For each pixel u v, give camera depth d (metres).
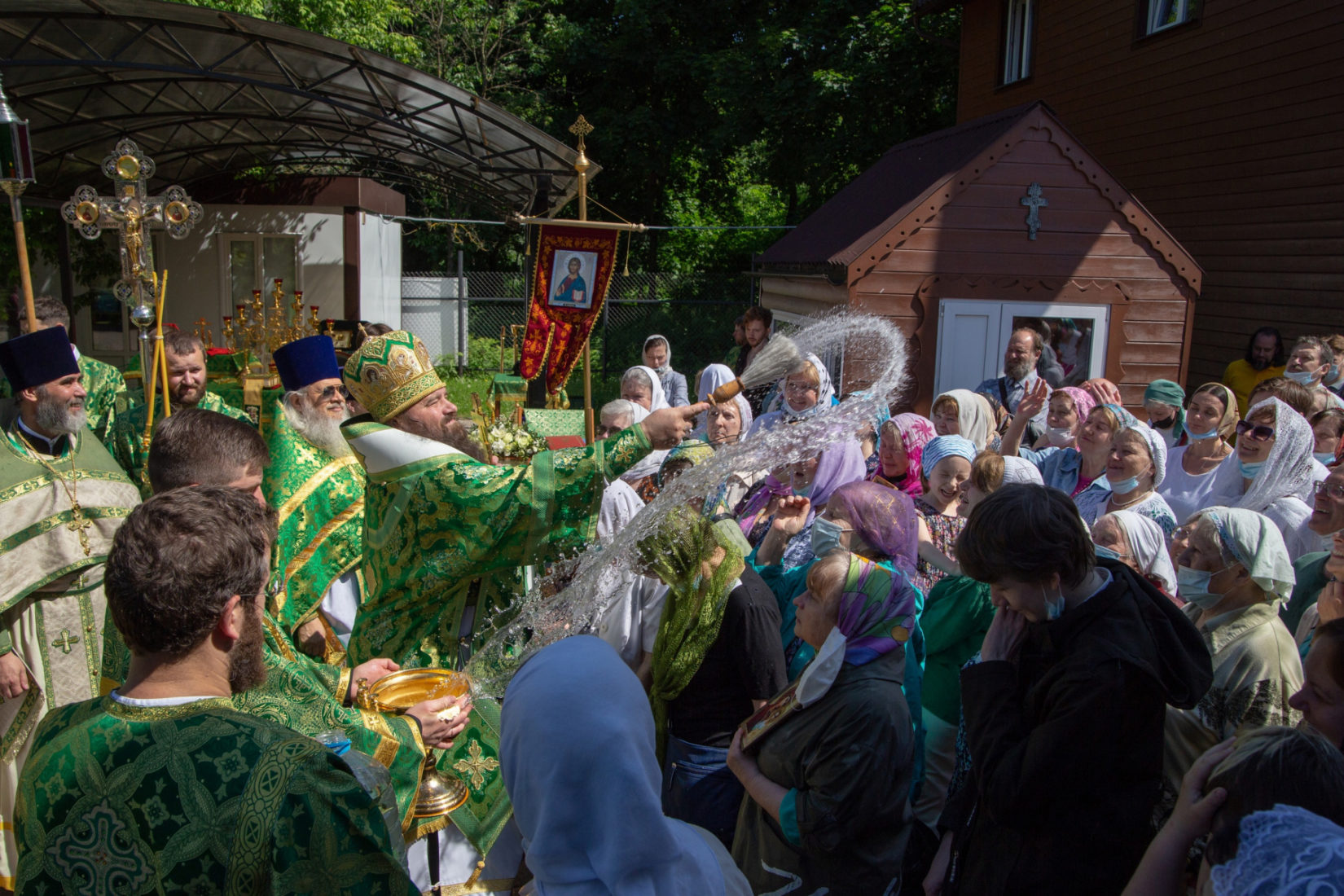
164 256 14.63
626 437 2.45
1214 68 10.90
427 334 19.61
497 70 24.14
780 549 3.43
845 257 7.80
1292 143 9.82
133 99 10.76
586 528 2.54
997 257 7.97
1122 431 4.09
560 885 1.24
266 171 15.85
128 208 3.80
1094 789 1.94
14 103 9.90
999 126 8.24
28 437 3.36
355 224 15.09
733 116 21.36
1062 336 8.13
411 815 2.22
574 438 6.66
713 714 2.83
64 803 1.44
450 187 15.53
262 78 10.21
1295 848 1.29
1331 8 9.27
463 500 2.52
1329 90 9.33
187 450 2.44
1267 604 2.57
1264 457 3.97
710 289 19.86
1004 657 2.21
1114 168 12.84
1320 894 1.24
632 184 25.50
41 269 13.23
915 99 20.67
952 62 19.53
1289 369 5.88
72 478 3.33
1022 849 2.04
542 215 10.60
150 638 1.49
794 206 24.41
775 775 2.46
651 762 1.30
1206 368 11.11
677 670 2.77
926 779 3.16
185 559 1.48
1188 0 11.45
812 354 2.01
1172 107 11.63
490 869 2.49
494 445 5.42
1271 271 10.16
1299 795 1.43
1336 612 2.64
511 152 10.77
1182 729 2.52
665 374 8.42
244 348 10.65
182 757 1.42
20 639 3.25
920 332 7.96
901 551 2.93
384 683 2.29
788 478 3.69
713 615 2.74
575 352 6.17
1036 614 2.04
